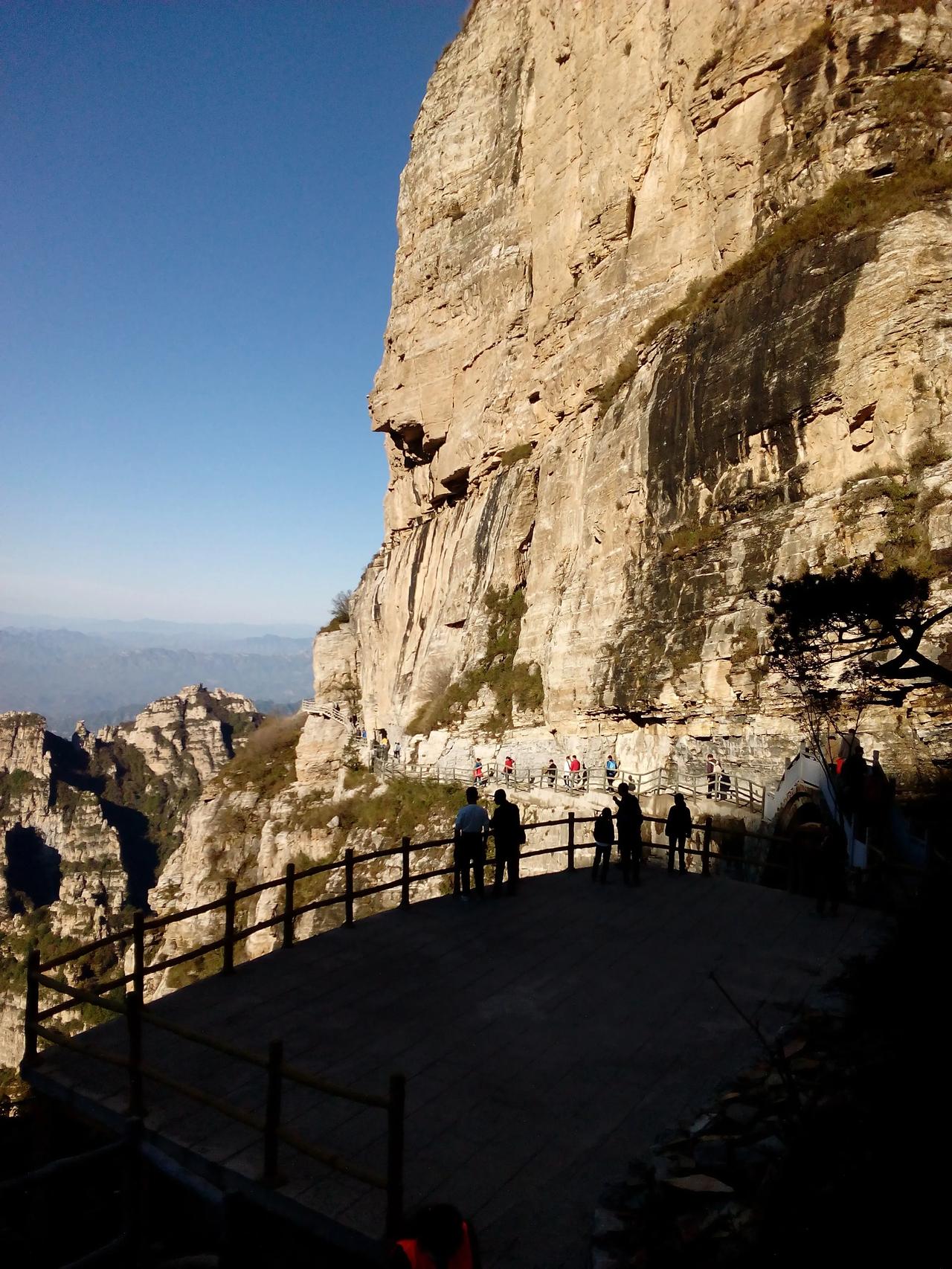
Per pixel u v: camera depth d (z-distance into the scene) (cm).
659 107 2856
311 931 3291
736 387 2147
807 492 1933
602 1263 477
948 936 675
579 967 936
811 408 1917
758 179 2333
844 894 1227
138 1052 638
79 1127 702
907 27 2045
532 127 3788
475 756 3222
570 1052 739
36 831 12731
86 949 781
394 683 4656
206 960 4191
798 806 1504
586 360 3097
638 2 2989
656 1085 680
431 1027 788
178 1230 605
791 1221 453
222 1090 673
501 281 3875
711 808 1847
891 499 1683
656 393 2505
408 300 4600
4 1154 890
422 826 2973
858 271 1872
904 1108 486
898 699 1282
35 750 13275
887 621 1141
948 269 1750
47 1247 678
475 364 4103
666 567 2334
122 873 11862
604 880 1295
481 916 1121
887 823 1253
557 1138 609
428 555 4584
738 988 865
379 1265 486
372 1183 503
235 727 16462
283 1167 572
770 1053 545
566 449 3244
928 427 1703
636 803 1275
